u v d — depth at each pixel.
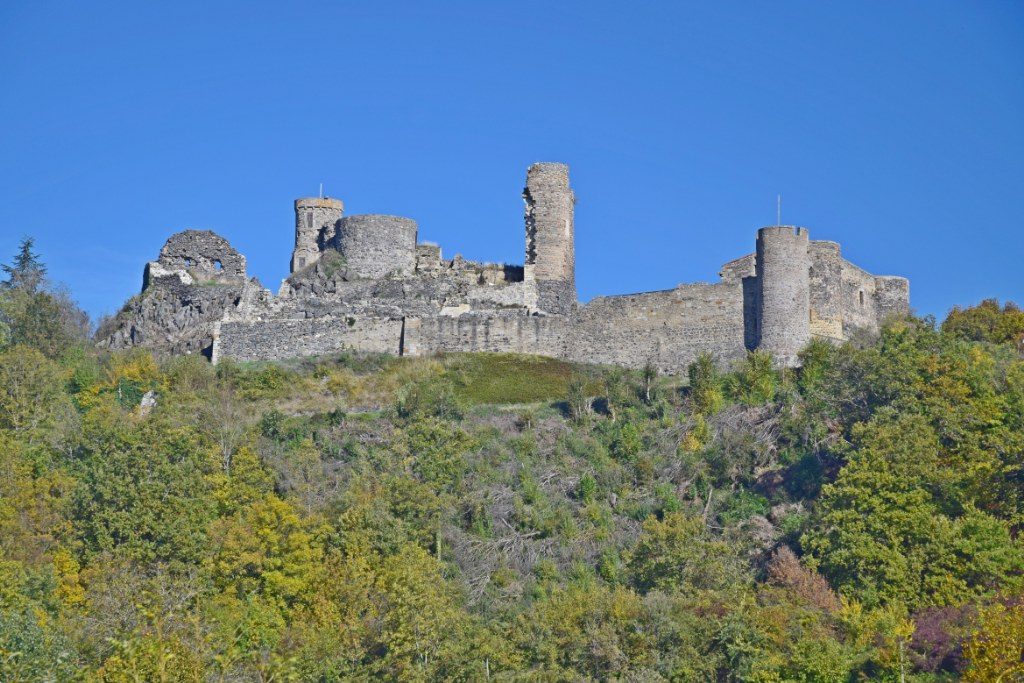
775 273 128.75
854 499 99.62
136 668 80.38
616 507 109.88
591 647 89.75
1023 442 101.81
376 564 98.62
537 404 126.44
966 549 93.75
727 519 106.94
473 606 97.19
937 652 87.38
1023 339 129.25
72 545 99.12
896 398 112.44
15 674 79.69
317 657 89.31
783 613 91.06
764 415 118.44
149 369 130.12
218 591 95.75
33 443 112.06
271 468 111.38
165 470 104.94
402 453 115.69
